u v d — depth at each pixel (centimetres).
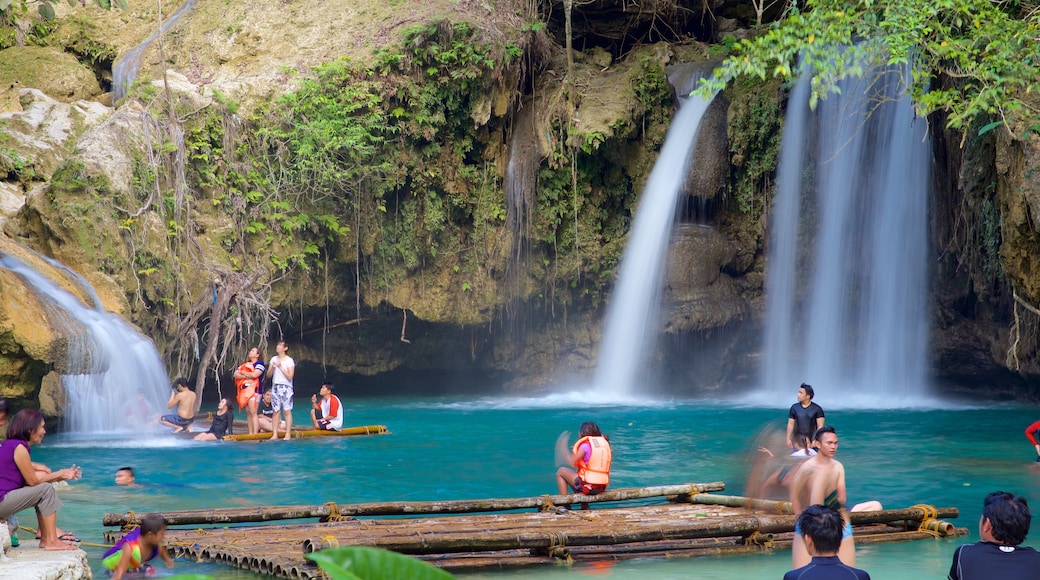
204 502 1246
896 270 2802
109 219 2212
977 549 618
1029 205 1717
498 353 3028
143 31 2984
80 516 1157
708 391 2981
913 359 2812
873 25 1691
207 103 2495
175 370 2430
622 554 995
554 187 2897
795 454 1486
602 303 3044
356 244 2670
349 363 2925
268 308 2422
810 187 2908
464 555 980
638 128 2938
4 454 860
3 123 2373
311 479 1427
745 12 3269
